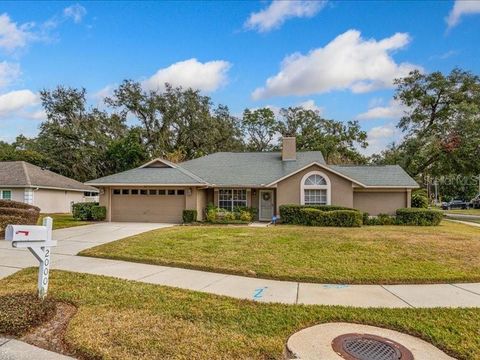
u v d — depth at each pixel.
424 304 5.74
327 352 3.98
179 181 20.70
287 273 7.57
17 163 29.22
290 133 43.84
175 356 3.77
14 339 4.18
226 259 8.78
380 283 7.12
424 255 9.09
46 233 5.34
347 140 42.78
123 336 4.23
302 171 20.94
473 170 30.45
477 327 4.72
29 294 5.45
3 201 14.27
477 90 32.19
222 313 5.15
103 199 21.66
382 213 21.80
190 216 20.38
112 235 14.02
